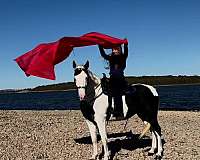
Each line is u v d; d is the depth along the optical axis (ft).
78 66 29.91
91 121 32.78
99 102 31.27
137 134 47.03
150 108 33.71
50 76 30.81
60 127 54.44
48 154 36.22
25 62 31.81
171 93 325.83
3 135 47.03
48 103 242.58
